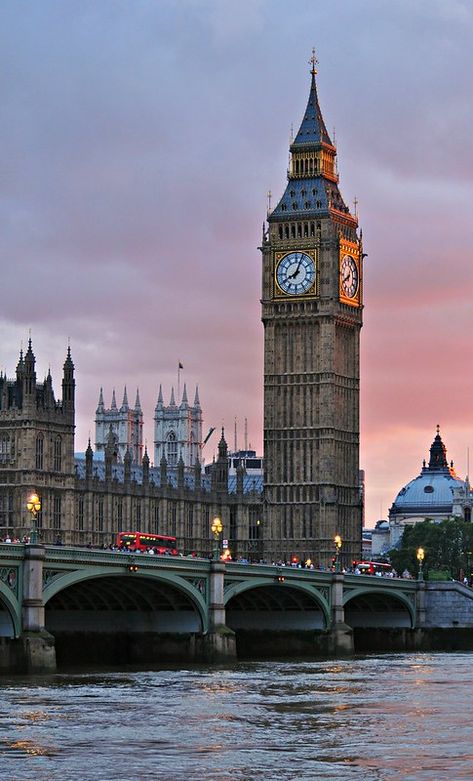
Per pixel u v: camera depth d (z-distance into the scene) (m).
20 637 175.88
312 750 124.88
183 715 144.12
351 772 115.88
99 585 199.88
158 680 178.62
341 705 154.25
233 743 128.12
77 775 114.62
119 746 126.12
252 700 157.75
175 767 117.50
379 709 151.12
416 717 144.88
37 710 146.12
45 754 122.31
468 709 151.38
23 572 176.62
